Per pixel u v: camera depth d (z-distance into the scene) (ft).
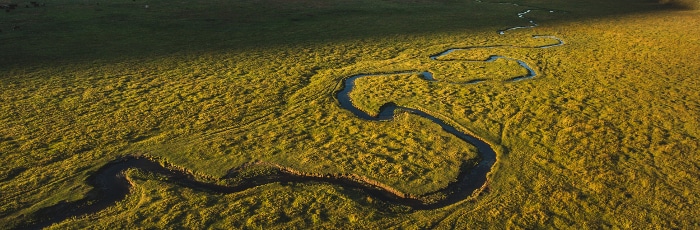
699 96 111.14
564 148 83.82
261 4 251.60
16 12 195.72
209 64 137.49
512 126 93.66
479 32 197.77
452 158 80.64
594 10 269.64
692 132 90.74
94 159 78.07
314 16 225.76
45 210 65.00
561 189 70.85
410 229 62.90
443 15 242.37
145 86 115.24
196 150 82.17
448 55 154.30
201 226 62.34
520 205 67.51
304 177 75.20
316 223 63.62
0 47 143.54
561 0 312.50
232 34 180.24
